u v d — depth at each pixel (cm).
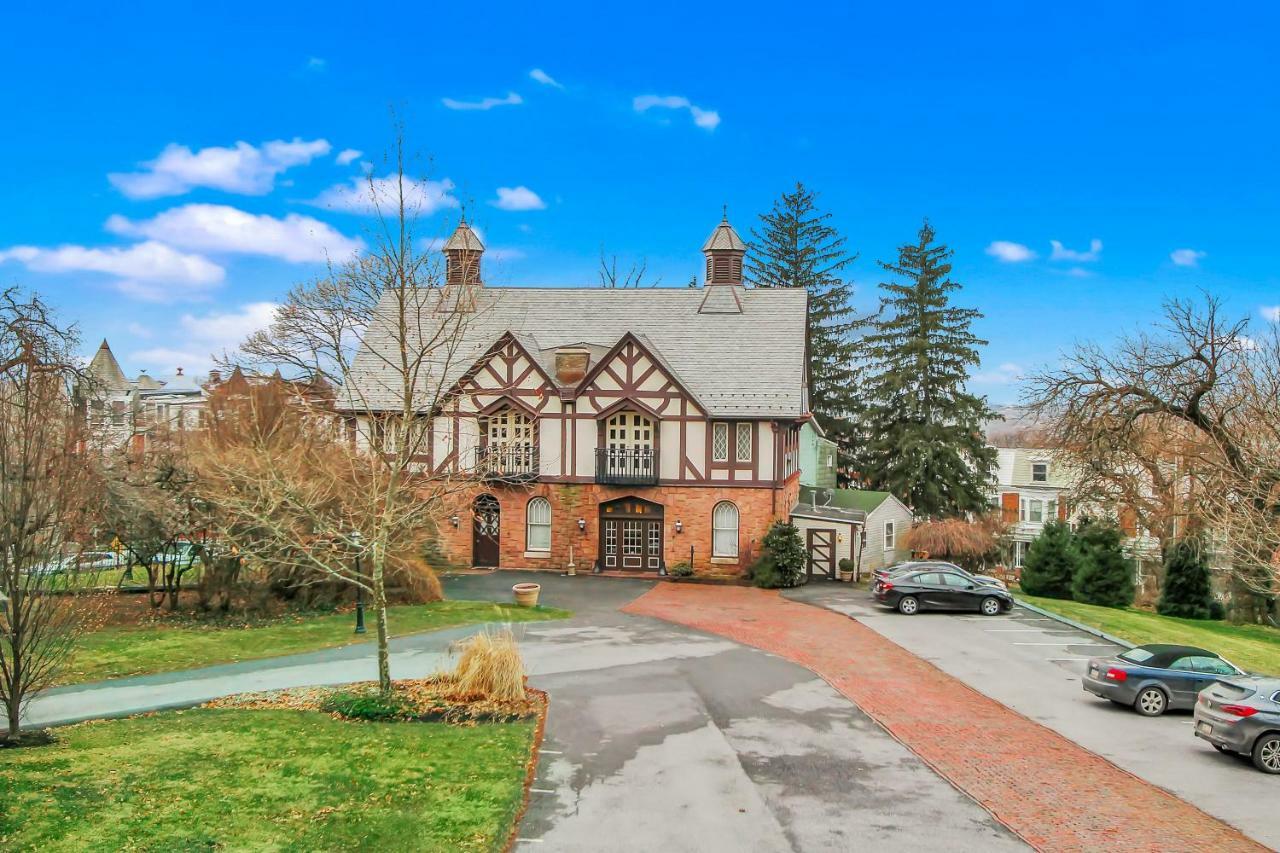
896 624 2748
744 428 3553
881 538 4031
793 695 1972
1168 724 1855
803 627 2689
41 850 1117
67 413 1833
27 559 1493
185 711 1742
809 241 6406
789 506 3738
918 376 5106
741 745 1648
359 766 1452
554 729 1703
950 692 2033
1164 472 3878
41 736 1534
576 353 3669
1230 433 3288
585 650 2345
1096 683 1958
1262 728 1580
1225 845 1282
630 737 1672
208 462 2555
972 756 1627
